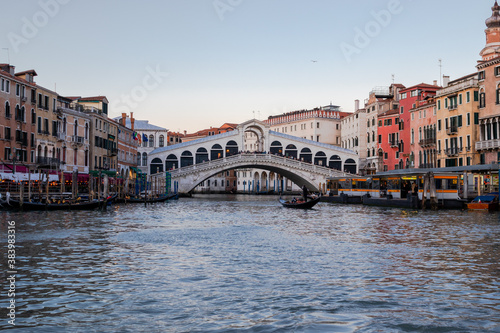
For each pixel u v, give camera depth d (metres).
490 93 54.31
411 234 26.66
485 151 55.28
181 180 81.69
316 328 10.91
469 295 13.47
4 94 45.47
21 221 31.83
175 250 20.75
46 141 52.78
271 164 83.81
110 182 61.59
